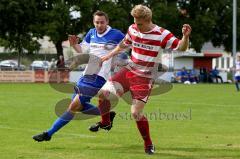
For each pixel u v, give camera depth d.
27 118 35.56
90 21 113.44
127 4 116.62
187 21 121.81
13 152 21.98
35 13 109.06
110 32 24.23
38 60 131.00
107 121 24.95
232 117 37.41
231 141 25.66
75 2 112.25
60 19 109.06
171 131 29.42
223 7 127.44
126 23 112.31
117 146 23.84
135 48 21.55
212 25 120.81
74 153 21.86
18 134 27.67
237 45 132.62
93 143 24.72
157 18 115.94
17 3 105.56
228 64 152.88
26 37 113.81
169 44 21.03
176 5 121.62
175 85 94.88
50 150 22.59
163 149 23.12
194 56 116.38
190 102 51.56
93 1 111.12
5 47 125.38
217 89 79.56
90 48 24.41
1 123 32.66
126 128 30.47
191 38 121.56
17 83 94.31
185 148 23.44
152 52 21.27
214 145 24.34
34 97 56.78
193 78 111.06
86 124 32.06
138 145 24.16
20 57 126.12
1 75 98.94
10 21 108.81
